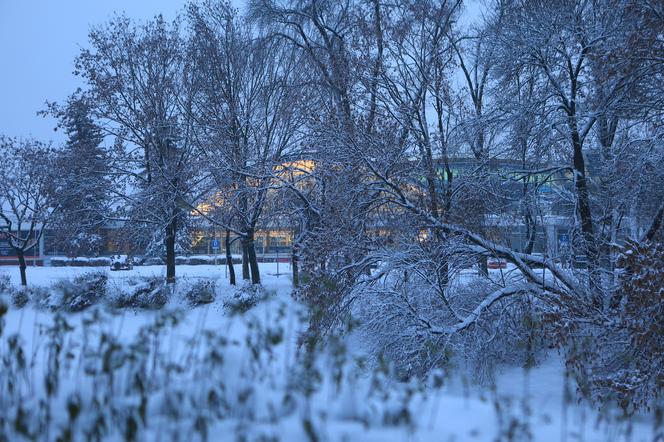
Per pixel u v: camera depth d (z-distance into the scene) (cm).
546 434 489
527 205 1773
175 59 2883
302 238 2039
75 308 1792
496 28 1841
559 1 1681
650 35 1349
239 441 379
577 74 1650
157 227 2914
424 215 1603
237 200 2595
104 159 2888
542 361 1480
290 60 2853
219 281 3036
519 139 1752
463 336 1467
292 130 2531
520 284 1543
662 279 1106
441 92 1886
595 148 1888
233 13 2905
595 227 1764
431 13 2044
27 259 5675
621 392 1075
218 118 2583
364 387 549
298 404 467
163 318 510
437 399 538
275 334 493
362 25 1958
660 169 1497
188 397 467
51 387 440
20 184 3281
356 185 1686
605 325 1211
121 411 415
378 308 1457
